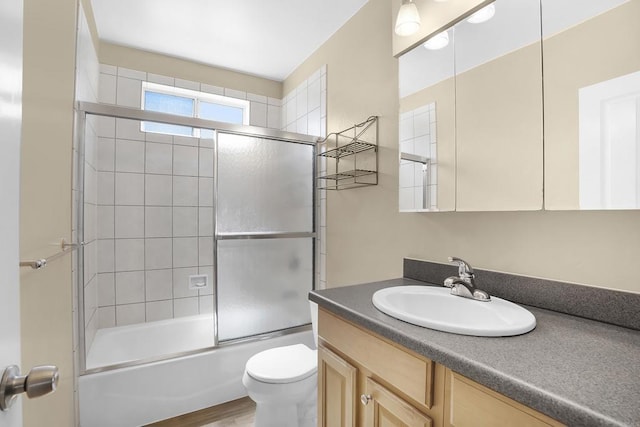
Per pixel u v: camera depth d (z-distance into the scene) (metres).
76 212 1.69
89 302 2.07
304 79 2.70
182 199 2.71
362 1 1.93
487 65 1.21
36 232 1.04
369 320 0.95
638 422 0.47
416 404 0.83
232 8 2.01
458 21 1.31
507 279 1.16
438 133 1.40
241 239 2.15
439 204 1.40
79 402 1.64
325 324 1.20
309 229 2.42
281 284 2.30
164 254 2.64
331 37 2.30
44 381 0.44
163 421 1.79
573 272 1.01
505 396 0.62
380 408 0.94
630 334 0.83
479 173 1.24
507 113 1.15
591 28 0.94
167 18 2.13
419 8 1.46
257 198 2.23
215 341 2.03
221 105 3.00
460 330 0.82
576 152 0.97
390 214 1.73
